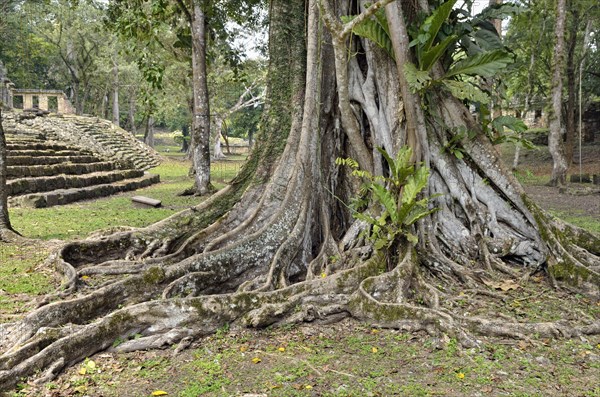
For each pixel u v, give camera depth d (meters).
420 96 6.65
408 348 4.64
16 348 4.21
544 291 6.10
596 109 33.12
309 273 6.09
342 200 7.26
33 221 10.53
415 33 6.67
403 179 6.25
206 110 16.56
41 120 27.16
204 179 16.83
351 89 7.30
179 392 3.85
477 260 6.68
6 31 35.00
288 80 7.45
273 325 5.13
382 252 6.09
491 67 6.43
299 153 6.89
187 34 16.30
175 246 6.87
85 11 34.28
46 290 5.89
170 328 4.78
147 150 34.50
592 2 21.64
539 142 32.81
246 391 3.86
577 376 4.12
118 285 5.30
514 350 4.61
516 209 6.86
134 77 39.31
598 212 13.51
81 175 17.91
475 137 6.98
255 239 6.22
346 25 5.55
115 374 4.16
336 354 4.56
